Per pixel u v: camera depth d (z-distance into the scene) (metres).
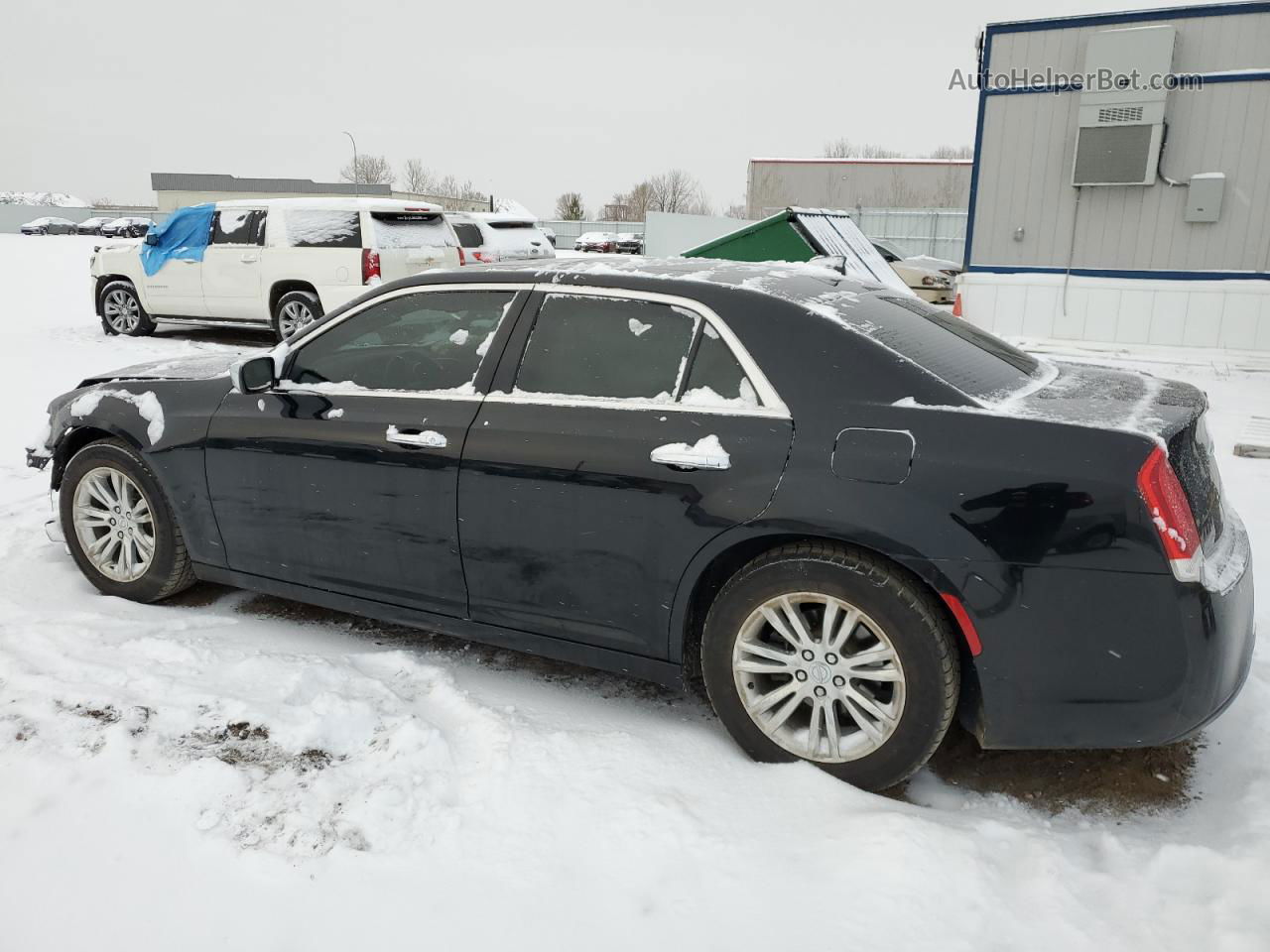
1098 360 10.41
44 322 14.48
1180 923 2.30
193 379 4.06
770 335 2.98
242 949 2.26
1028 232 11.20
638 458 3.00
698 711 3.39
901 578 2.72
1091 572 2.54
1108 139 10.38
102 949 2.26
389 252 11.52
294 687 3.34
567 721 3.26
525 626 3.36
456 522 3.34
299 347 3.82
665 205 88.88
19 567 4.54
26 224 56.38
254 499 3.78
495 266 3.60
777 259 11.10
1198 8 9.86
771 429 2.87
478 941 2.27
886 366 2.86
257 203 11.98
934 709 2.71
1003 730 2.72
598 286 3.29
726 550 2.93
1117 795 2.90
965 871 2.46
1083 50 10.45
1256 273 10.22
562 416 3.18
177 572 4.10
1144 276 10.73
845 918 2.32
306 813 2.70
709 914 2.35
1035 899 2.40
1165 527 2.50
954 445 2.68
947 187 39.03
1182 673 2.53
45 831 2.63
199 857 2.54
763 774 2.93
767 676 3.05
